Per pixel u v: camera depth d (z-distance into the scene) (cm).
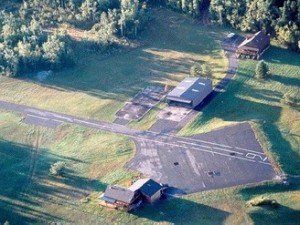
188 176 16162
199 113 18700
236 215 14850
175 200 15375
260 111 18612
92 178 16475
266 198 15125
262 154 16725
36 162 17338
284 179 15825
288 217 14800
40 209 15612
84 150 17662
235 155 16788
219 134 17662
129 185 15875
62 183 16412
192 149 17200
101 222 14975
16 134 18612
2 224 15238
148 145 17562
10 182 16600
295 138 17388
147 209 15175
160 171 16438
